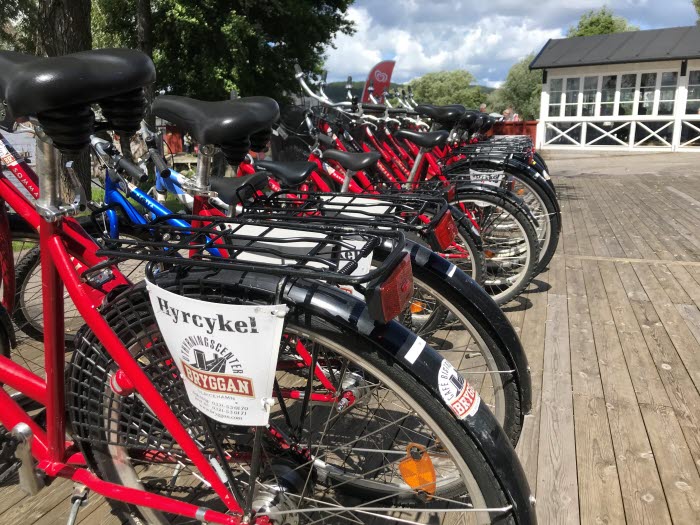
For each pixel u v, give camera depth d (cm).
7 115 116
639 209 653
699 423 216
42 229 125
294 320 119
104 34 1127
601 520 168
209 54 1055
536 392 240
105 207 186
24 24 733
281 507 129
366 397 157
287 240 128
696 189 800
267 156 470
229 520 129
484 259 288
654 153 1448
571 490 180
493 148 414
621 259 438
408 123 499
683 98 1444
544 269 386
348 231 129
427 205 192
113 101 119
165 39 1062
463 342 219
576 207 678
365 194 188
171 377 132
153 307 120
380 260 188
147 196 203
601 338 294
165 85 1093
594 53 1522
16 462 142
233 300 120
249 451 141
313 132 371
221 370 115
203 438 135
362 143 399
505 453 116
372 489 161
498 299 321
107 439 140
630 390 241
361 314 117
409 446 149
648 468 190
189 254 139
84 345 138
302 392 169
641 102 1494
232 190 179
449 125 407
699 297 351
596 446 203
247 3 1029
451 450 118
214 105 133
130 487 141
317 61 1243
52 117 105
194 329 114
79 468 142
